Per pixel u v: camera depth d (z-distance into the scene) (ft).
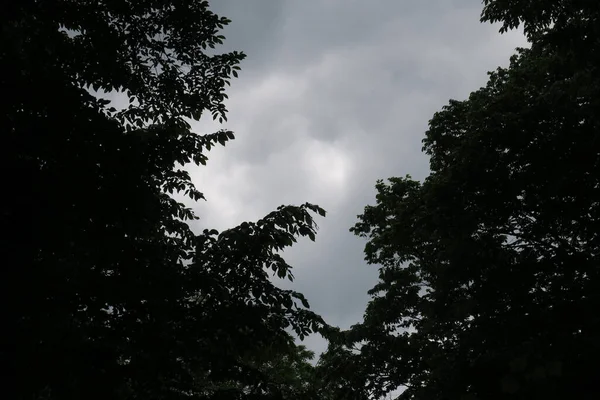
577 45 36.88
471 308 42.29
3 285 22.07
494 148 46.70
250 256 33.14
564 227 45.21
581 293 36.37
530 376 19.97
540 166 43.45
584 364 22.95
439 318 49.98
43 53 30.27
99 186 27.43
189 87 38.96
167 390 27.91
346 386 66.85
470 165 46.47
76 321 26.27
